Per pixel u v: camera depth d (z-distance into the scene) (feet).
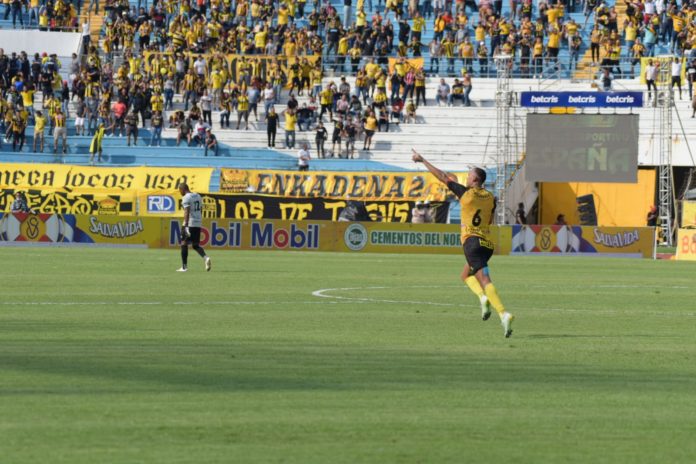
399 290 209.46
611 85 496.23
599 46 526.57
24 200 433.48
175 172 451.94
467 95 513.86
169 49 540.93
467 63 536.83
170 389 90.84
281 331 136.15
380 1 569.23
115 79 513.45
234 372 100.63
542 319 158.20
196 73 515.91
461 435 75.20
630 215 492.13
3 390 89.45
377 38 540.52
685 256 381.60
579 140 431.84
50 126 497.87
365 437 74.08
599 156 431.02
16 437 72.38
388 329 140.56
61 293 190.80
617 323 153.38
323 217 427.33
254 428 76.18
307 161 476.13
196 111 496.23
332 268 278.87
